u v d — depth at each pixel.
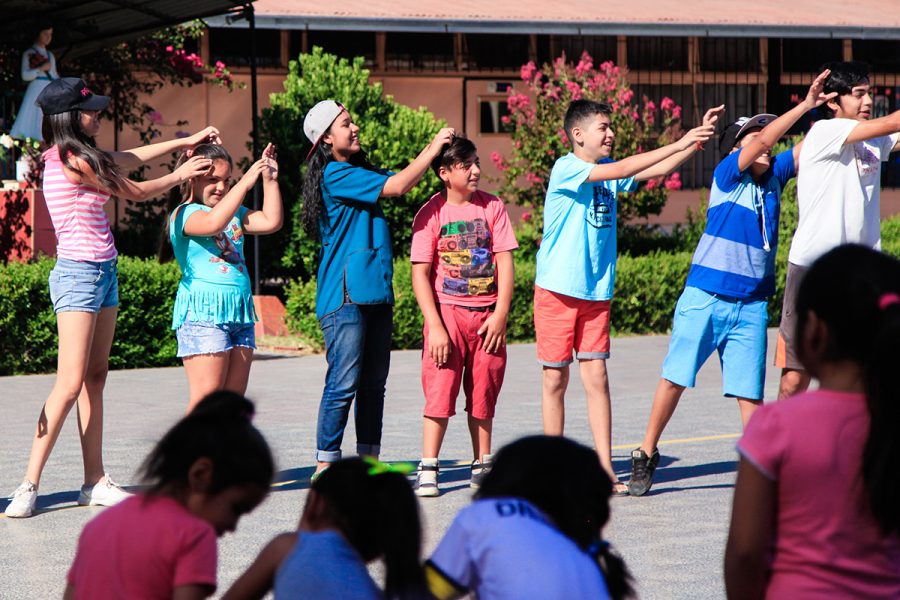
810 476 3.61
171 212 9.02
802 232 8.60
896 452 3.51
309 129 8.88
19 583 6.78
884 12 32.84
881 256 3.64
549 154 23.78
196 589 3.90
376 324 8.86
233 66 28.48
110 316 8.64
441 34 30.47
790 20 29.70
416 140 22.36
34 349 16.08
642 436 11.52
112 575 3.93
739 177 8.82
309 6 25.89
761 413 3.75
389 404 13.40
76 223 8.29
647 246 24.69
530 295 19.62
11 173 20.58
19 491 8.31
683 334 8.93
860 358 3.59
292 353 18.11
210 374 8.57
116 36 20.94
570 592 3.64
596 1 30.77
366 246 8.73
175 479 4.00
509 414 12.73
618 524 8.18
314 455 10.45
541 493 3.83
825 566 3.63
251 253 21.48
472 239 8.97
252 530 7.91
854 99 8.54
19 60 19.95
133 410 12.94
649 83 32.34
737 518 3.72
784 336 8.73
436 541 7.54
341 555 4.03
